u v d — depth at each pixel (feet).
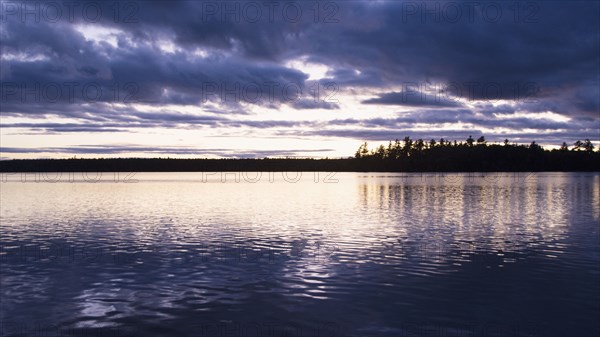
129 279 64.54
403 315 50.44
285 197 230.89
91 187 344.90
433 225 119.14
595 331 46.24
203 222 127.65
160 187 344.08
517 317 49.88
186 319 49.44
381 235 102.27
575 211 153.07
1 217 140.77
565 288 59.72
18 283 62.59
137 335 45.39
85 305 53.67
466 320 49.03
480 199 207.51
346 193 260.83
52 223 125.59
